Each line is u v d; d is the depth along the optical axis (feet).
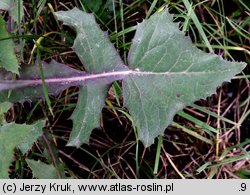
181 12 0.95
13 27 0.87
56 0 0.97
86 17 0.78
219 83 0.73
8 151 0.72
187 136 0.99
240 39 0.96
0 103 0.77
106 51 0.80
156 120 0.77
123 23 0.94
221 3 0.98
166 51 0.77
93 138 0.98
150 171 0.97
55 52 0.93
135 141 0.97
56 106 0.96
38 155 0.93
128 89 0.80
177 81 0.76
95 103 0.81
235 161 0.98
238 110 0.98
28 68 0.83
